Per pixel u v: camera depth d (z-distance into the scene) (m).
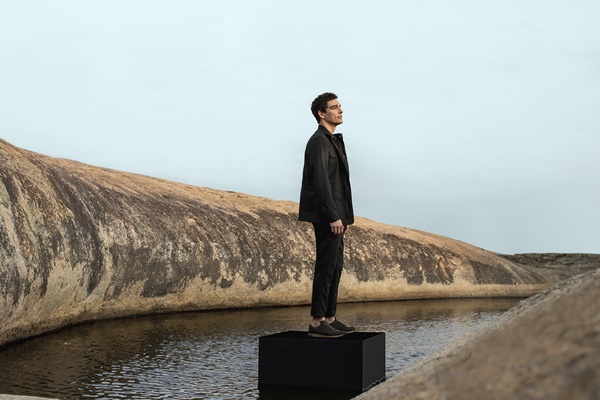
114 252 7.14
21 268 4.93
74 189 7.00
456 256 13.92
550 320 1.28
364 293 11.75
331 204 3.47
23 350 4.82
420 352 5.01
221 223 9.77
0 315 4.69
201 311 8.83
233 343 5.42
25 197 5.48
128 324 6.84
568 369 1.03
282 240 10.57
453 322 7.58
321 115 3.69
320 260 3.60
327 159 3.56
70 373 3.91
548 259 17.59
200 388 3.50
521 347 1.23
